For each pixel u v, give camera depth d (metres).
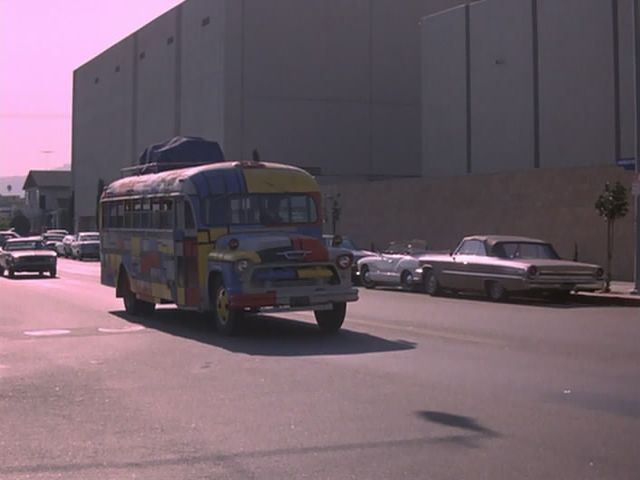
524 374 10.95
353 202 42.06
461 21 45.31
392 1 60.31
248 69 57.25
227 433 7.99
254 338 14.94
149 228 17.88
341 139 59.12
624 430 7.92
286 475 6.60
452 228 35.50
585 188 29.11
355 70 59.53
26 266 37.00
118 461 7.08
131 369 11.80
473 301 22.73
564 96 39.59
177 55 64.62
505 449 7.27
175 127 65.00
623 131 37.03
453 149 45.88
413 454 7.14
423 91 47.94
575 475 6.52
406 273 26.53
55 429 8.27
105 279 21.41
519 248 22.81
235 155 56.78
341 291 14.90
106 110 82.75
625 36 36.91
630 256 27.47
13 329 16.94
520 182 31.84
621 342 14.06
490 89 43.56
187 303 16.11
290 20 58.19
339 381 10.57
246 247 14.62
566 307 20.80
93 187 87.19
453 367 11.55
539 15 40.84
